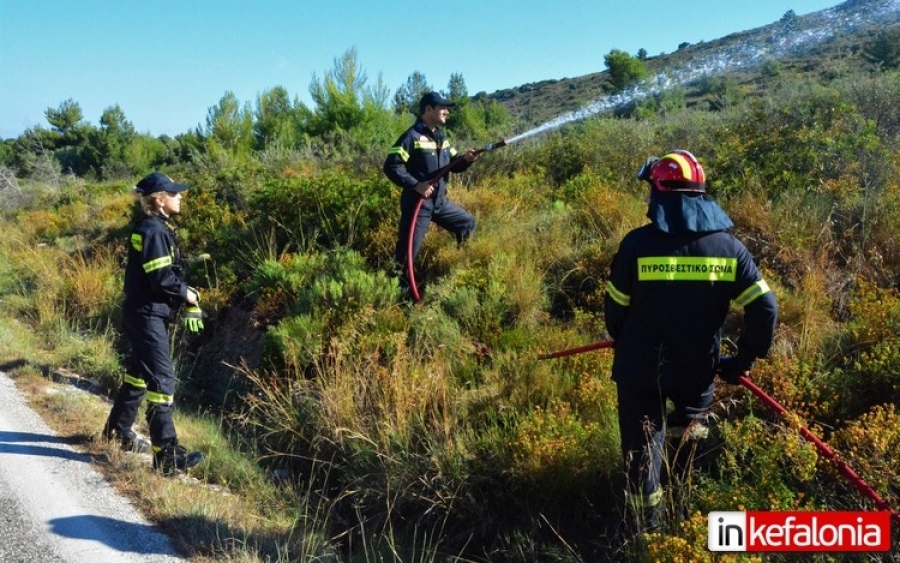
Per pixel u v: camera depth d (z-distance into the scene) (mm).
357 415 5004
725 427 3959
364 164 11242
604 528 4035
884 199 5996
